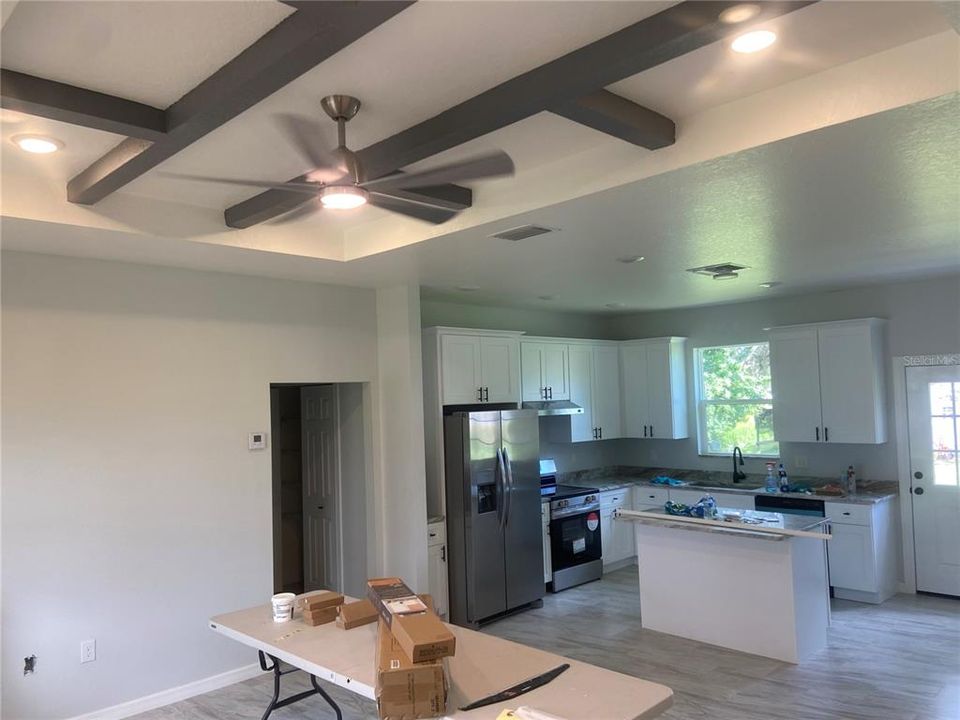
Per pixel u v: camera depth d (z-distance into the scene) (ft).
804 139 8.39
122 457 13.67
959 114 7.72
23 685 12.26
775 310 22.93
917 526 19.85
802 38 7.25
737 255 15.26
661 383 24.85
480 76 7.75
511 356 21.15
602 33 6.90
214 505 14.93
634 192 10.28
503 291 19.72
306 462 21.12
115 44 6.90
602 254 14.75
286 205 11.46
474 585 18.24
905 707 12.85
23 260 12.71
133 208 11.73
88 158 10.09
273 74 6.88
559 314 25.84
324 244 14.52
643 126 8.82
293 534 22.47
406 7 5.74
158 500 14.11
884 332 20.47
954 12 5.93
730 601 16.20
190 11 6.31
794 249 14.82
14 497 12.35
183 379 14.66
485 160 8.05
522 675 8.71
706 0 6.19
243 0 6.14
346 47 6.97
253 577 15.46
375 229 14.11
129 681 13.51
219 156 10.02
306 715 13.33
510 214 11.41
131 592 13.64
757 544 15.74
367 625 10.72
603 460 26.94
